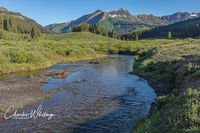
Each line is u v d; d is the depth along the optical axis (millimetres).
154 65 29297
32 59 39938
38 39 124375
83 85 22203
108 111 13500
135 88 20109
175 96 13234
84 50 70062
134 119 11922
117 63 46156
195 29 171375
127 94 17859
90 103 15430
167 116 9633
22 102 15945
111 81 24219
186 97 10320
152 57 36188
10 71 33000
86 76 28281
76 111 13656
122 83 22812
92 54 70500
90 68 37500
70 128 10945
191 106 8766
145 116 11945
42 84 23094
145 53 55906
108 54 84375
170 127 8109
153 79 24094
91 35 172625
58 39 138875
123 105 14688
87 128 10883
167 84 19828
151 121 9961
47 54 54125
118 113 13047
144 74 27031
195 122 7488
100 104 15109
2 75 30078
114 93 18375
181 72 19094
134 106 14359
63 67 39625
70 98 17000
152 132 8695
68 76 28609
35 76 28609
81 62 49719
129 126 10961
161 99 14023
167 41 94000
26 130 10820
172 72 21953
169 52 35281
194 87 12422
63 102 15859
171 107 10703
